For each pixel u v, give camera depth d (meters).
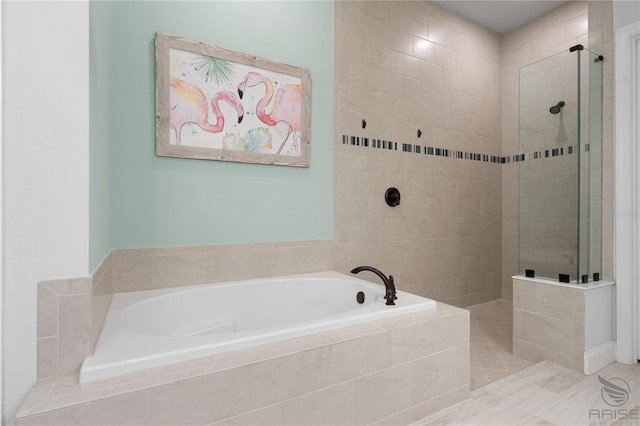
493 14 3.21
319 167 2.39
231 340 1.18
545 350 2.09
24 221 1.00
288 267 2.27
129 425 0.92
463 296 3.23
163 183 1.86
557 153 2.11
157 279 1.85
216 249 2.01
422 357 1.50
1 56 0.97
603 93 2.20
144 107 1.81
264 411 1.11
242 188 2.10
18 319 0.99
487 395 1.70
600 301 2.03
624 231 2.08
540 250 2.18
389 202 2.72
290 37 2.26
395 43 2.79
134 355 1.05
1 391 0.97
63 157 1.04
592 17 2.28
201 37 1.95
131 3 1.78
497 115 3.51
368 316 1.48
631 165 2.06
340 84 2.48
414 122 2.90
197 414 1.00
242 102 2.06
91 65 1.13
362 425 1.32
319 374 1.22
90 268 1.09
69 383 0.97
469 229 3.28
